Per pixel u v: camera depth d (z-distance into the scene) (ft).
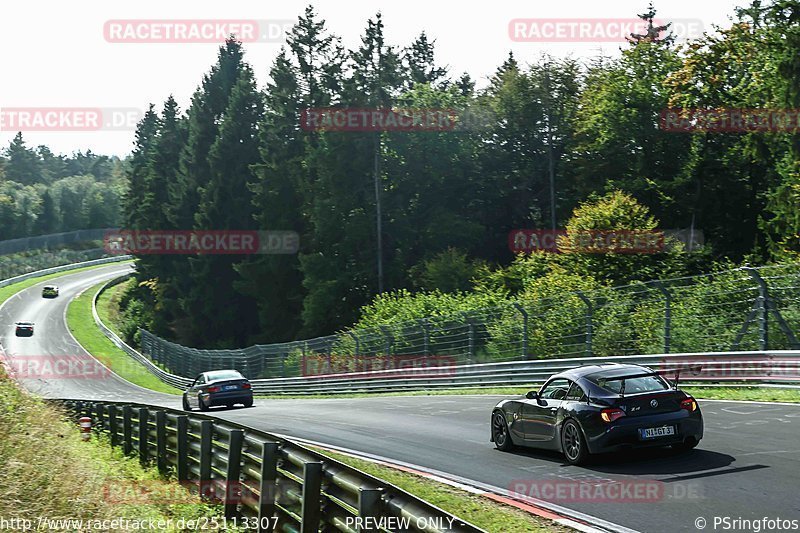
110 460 147.64
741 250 496.23
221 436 101.40
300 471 75.82
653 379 111.86
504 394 235.20
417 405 224.33
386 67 624.18
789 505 78.74
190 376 595.06
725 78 469.16
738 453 106.93
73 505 87.51
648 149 536.42
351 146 622.13
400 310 388.57
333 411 227.40
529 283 419.95
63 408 157.17
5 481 88.58
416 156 640.17
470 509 89.04
